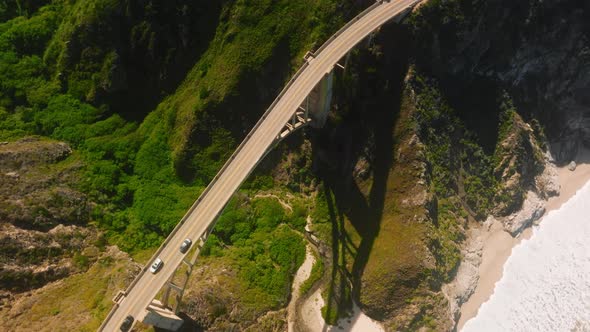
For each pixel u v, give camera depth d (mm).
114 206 82250
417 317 75438
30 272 69250
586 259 86062
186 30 85125
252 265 78625
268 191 86938
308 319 76188
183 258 62938
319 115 81875
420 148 79812
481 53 85688
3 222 71500
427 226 78062
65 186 80625
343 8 78938
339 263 80750
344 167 84938
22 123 87750
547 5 84688
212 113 83188
